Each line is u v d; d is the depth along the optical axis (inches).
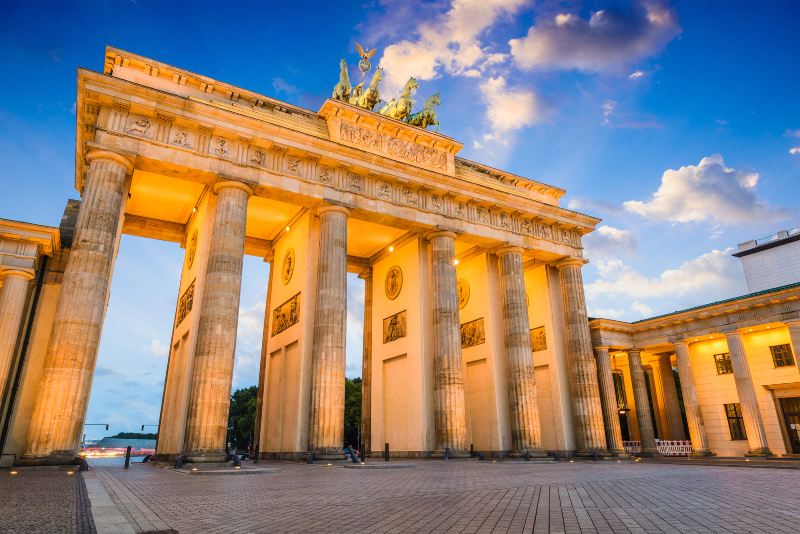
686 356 2303.2
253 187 1561.3
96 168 1352.1
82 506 502.3
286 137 1620.3
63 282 1242.0
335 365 1520.7
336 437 1455.5
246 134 1553.9
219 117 1521.9
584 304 2193.7
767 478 868.0
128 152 1391.5
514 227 2100.1
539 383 2203.5
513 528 403.2
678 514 465.4
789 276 3206.2
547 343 2194.9
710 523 414.3
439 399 1726.1
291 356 1747.0
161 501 574.9
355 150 1716.3
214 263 1438.2
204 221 1605.6
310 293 1697.8
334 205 1673.2
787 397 2122.3
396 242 2145.7
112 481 828.6
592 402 2036.2
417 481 849.5
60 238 1455.5
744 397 2085.4
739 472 1040.2
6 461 1242.0
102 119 1392.7
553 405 2116.1
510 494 645.3
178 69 1581.0
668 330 2368.4
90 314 1229.1
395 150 1919.3
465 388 2137.1
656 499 581.3
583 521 432.8
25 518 423.2
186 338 1589.6
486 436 1974.7
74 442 1142.3
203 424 1274.6
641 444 2330.2
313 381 1513.3
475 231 1978.3
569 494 641.6
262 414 1899.6
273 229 2073.1
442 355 1764.3
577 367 2086.6
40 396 1139.9
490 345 2041.1
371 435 2081.7
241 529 399.2
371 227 2033.7
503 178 2244.1
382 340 2143.2
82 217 1298.0
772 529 383.9
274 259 2126.0
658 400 2716.5
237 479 887.1
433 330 1824.6
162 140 1455.5
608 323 2391.7
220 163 1523.1
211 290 1408.7
